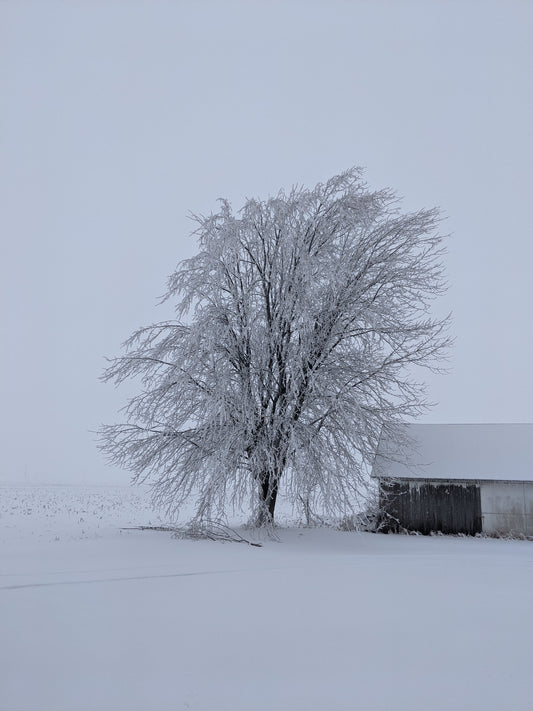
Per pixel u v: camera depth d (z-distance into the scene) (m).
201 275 19.67
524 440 25.12
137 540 16.39
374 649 5.97
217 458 17.97
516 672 5.30
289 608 7.85
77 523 24.08
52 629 6.72
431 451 25.27
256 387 18.97
